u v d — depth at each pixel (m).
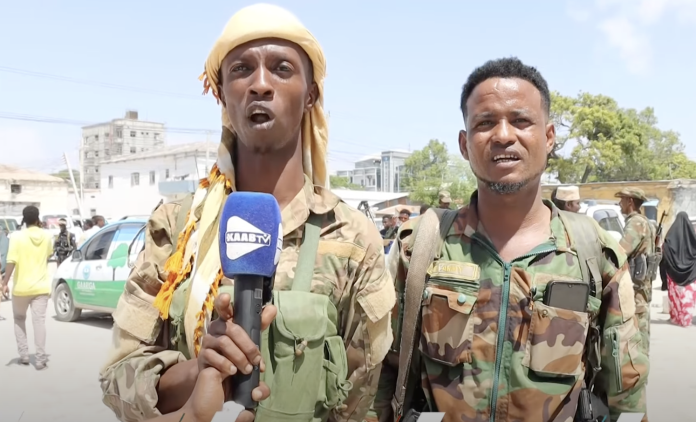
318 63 1.53
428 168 38.19
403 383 1.89
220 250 1.17
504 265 1.89
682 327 8.26
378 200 36.06
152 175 39.59
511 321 1.84
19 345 6.17
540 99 1.93
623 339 1.88
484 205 1.97
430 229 2.01
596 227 1.98
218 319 1.12
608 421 1.91
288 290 1.41
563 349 1.79
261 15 1.43
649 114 38.81
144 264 1.50
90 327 8.29
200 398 1.06
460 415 1.83
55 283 8.88
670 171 35.66
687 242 8.24
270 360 1.34
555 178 32.25
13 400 4.93
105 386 1.40
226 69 1.47
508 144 1.86
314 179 1.67
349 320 1.49
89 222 21.45
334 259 1.46
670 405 4.69
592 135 30.14
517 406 1.79
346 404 1.52
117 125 92.69
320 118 1.63
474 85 1.97
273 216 1.18
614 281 1.92
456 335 1.85
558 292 1.82
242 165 1.57
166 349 1.48
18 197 42.53
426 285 1.95
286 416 1.33
